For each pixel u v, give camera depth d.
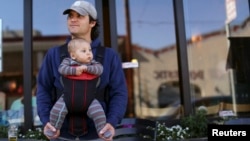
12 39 5.28
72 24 1.76
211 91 6.13
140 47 7.37
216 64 6.33
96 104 1.65
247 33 5.47
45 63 1.80
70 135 1.69
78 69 1.60
